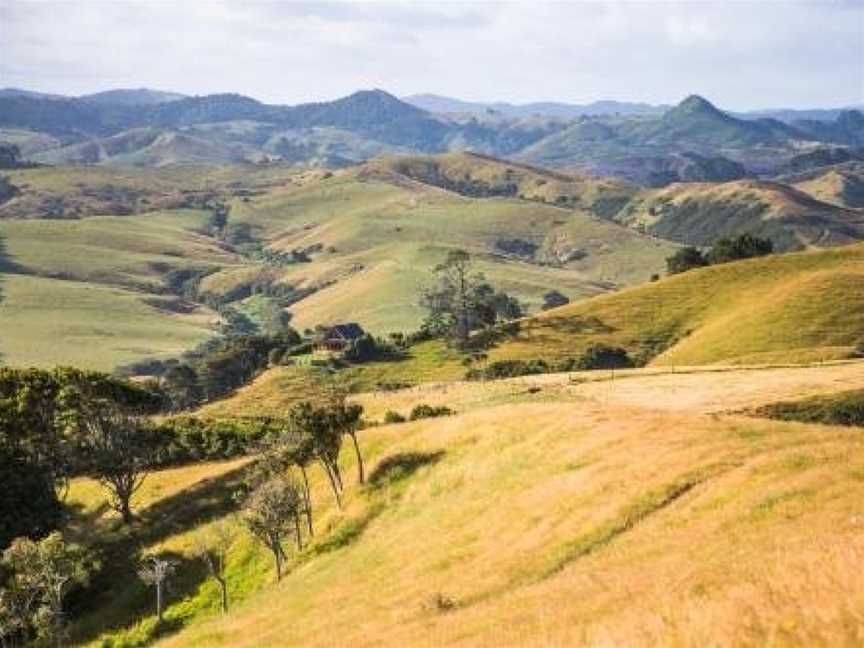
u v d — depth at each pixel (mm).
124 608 75750
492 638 23750
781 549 22812
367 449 77875
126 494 90938
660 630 12891
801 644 10297
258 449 88938
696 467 43125
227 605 69750
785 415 91312
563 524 43969
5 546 83500
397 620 38875
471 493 59156
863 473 33062
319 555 65750
